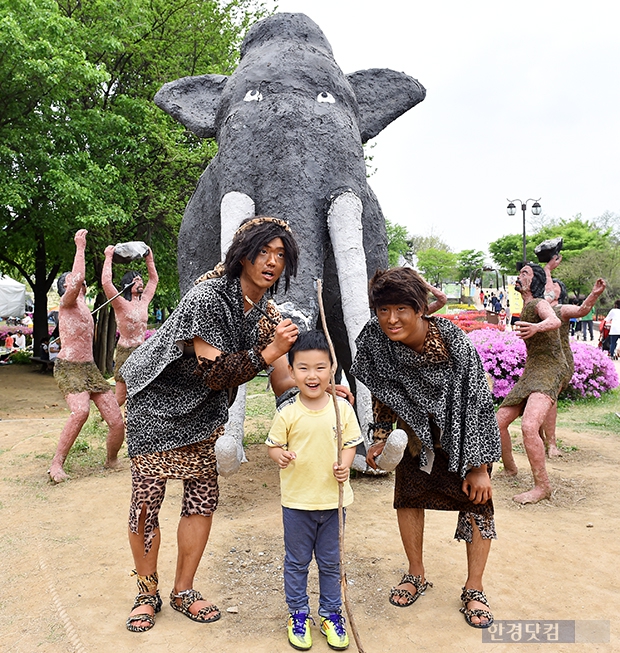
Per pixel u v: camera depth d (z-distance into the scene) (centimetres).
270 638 246
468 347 251
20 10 928
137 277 596
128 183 1234
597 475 501
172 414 248
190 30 1453
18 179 995
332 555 248
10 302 2092
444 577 301
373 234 475
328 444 245
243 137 412
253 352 227
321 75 437
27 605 276
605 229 5078
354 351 394
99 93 1299
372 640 244
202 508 258
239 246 235
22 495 450
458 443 245
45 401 1083
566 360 498
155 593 266
